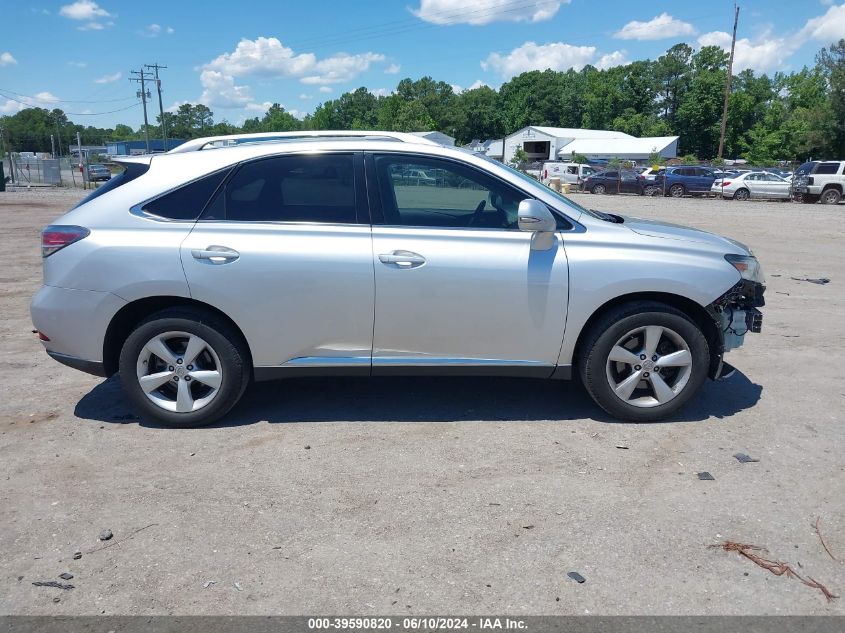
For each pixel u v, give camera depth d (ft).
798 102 242.99
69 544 10.36
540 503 11.49
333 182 14.26
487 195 14.37
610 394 14.52
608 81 358.02
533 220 13.26
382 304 13.94
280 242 13.88
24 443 13.88
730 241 15.56
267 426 14.73
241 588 9.34
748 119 278.87
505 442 13.87
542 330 14.20
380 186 14.28
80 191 117.29
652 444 13.78
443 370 14.44
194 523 10.91
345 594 9.21
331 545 10.32
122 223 14.06
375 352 14.26
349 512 11.21
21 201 85.92
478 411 15.56
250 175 14.25
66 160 235.61
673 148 218.38
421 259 13.82
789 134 221.46
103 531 10.66
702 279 14.12
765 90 283.79
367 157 14.37
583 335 14.57
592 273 13.97
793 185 103.24
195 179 14.21
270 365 14.30
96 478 12.39
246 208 14.19
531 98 401.90
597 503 11.48
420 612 8.86
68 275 13.98
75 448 13.64
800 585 9.38
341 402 16.14
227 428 14.64
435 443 13.83
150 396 14.44
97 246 13.88
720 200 109.29
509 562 9.89
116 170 15.81
